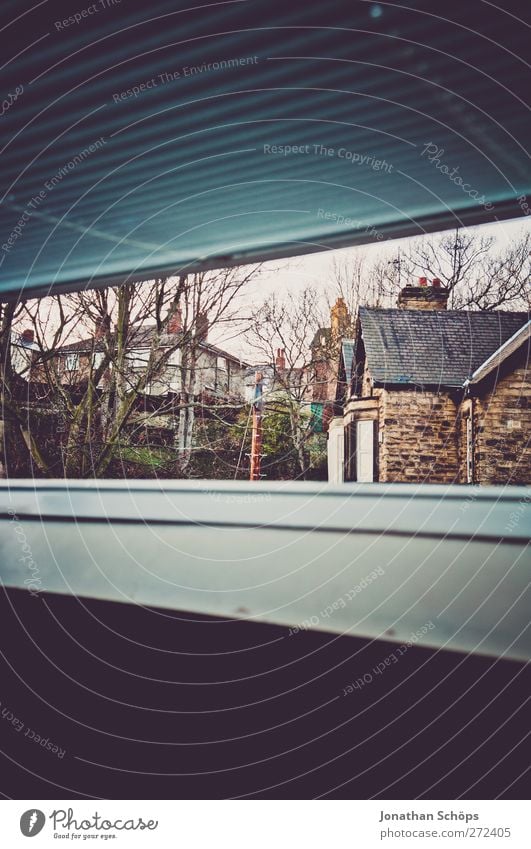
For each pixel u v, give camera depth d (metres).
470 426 15.34
